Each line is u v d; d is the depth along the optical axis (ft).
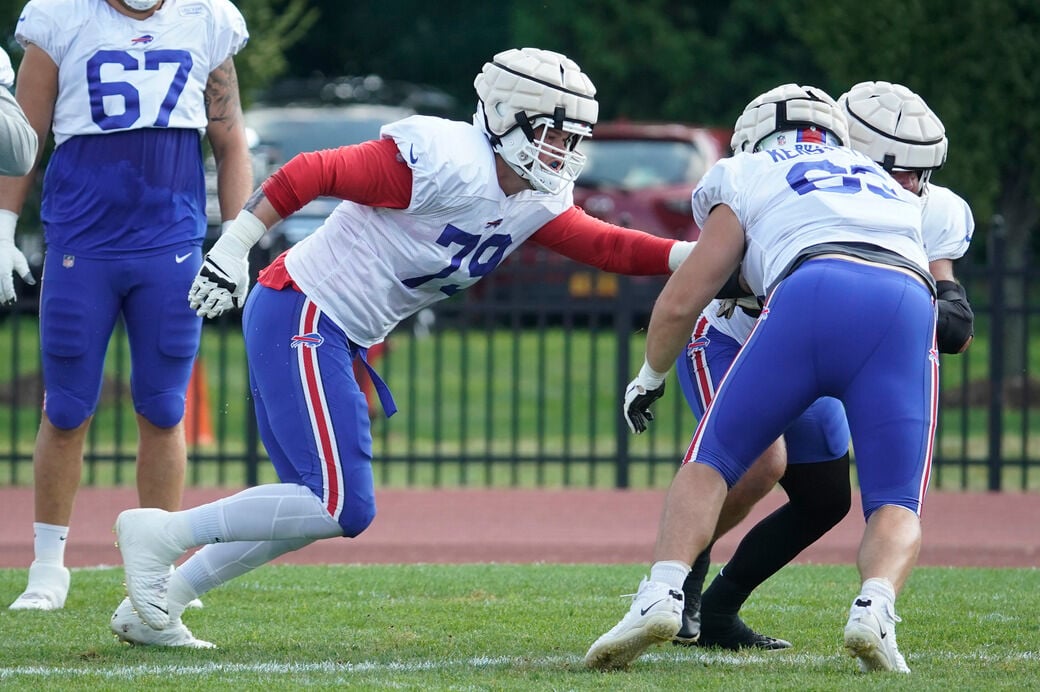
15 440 118.01
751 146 55.98
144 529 55.21
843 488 59.11
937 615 65.82
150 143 64.95
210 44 67.00
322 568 80.53
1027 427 119.75
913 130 58.54
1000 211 160.56
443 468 137.18
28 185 67.00
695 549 51.44
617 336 120.67
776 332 51.52
